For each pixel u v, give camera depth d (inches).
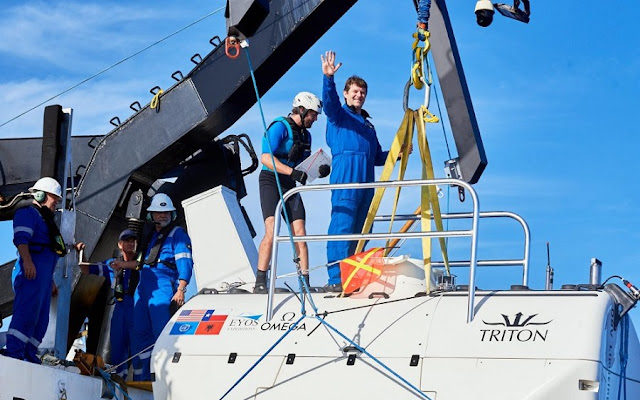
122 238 361.7
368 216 289.7
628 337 256.4
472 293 246.8
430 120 295.6
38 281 279.1
